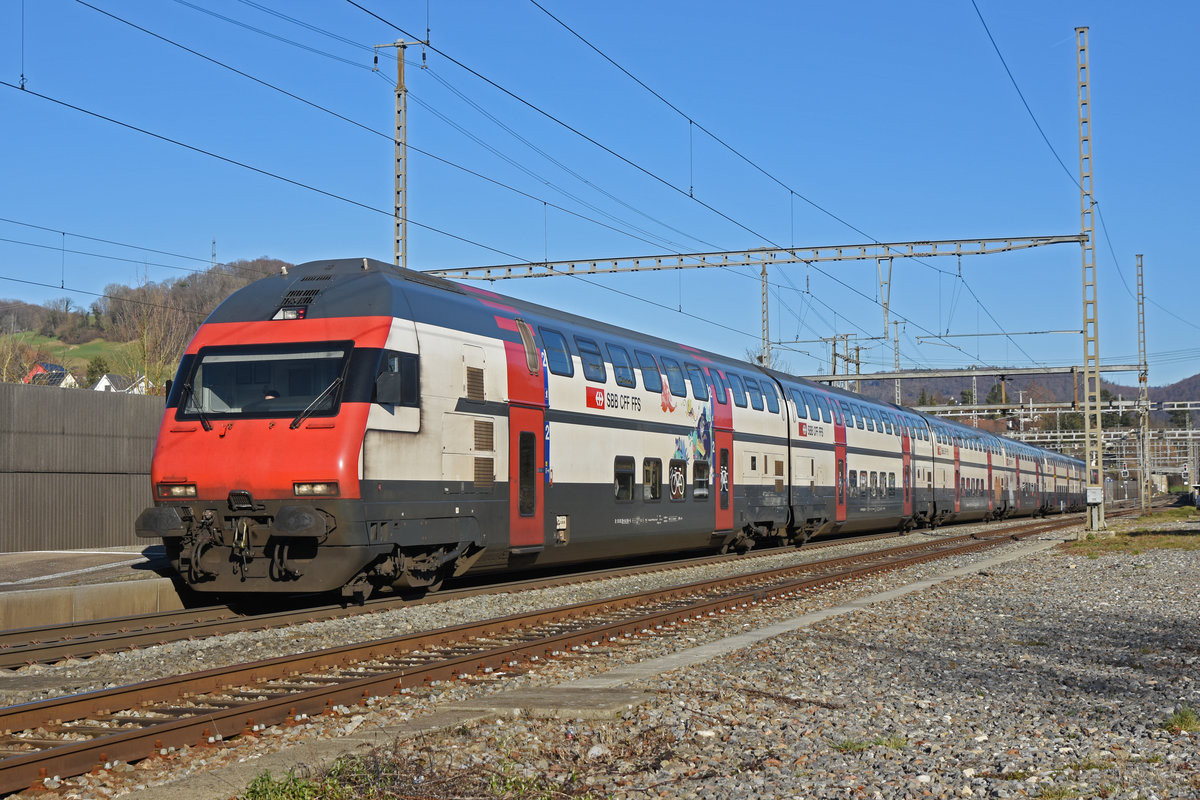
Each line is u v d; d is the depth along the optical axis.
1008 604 17.44
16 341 53.00
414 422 14.66
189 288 68.56
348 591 14.23
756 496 26.22
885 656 12.05
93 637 11.70
